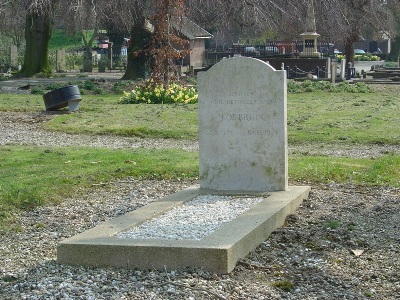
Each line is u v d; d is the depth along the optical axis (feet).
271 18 127.75
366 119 70.28
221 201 32.78
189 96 86.79
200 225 27.78
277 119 34.19
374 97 96.12
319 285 23.11
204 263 23.81
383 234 28.81
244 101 34.47
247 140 34.65
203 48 206.80
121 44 212.84
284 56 151.43
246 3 122.72
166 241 24.73
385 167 43.52
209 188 35.32
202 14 125.59
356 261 25.34
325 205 33.96
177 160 46.75
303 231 28.99
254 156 34.65
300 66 140.26
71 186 38.96
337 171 42.06
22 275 24.43
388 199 35.65
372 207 33.71
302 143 58.08
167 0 89.35
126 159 47.03
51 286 22.74
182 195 33.81
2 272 24.93
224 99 34.73
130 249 24.30
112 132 63.93
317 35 141.08
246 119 34.55
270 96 34.12
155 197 37.40
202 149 35.27
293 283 23.18
